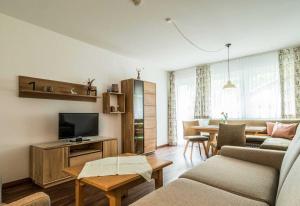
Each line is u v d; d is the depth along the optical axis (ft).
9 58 9.21
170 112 20.10
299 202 2.22
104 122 13.61
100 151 11.14
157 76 19.04
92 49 13.08
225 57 16.24
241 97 16.34
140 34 11.42
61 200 7.52
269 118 15.05
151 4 8.35
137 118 14.69
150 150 15.56
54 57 10.95
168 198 4.22
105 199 7.48
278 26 10.62
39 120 10.14
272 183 5.11
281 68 14.43
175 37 11.91
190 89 19.36
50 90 10.28
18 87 9.43
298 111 13.74
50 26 10.34
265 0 8.19
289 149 5.37
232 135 10.64
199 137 14.07
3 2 8.10
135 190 8.34
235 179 5.28
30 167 9.61
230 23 10.19
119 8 8.64
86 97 12.47
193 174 5.72
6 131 9.03
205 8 8.73
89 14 9.14
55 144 9.68
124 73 15.42
